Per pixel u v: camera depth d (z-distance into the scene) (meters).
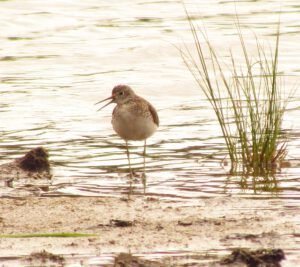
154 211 12.35
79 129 18.42
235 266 9.88
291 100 19.88
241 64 23.48
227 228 11.35
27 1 31.44
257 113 15.82
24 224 11.66
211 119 18.84
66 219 11.90
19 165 15.30
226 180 14.52
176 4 31.67
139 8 31.23
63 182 14.51
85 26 28.75
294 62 23.61
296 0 32.38
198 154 16.38
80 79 22.73
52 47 26.30
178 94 21.17
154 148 16.92
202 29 27.61
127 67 23.95
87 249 10.53
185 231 11.23
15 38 27.53
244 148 15.80
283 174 14.87
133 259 9.94
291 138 17.12
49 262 10.05
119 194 13.65
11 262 10.07
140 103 15.57
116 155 16.50
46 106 20.23
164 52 25.19
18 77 23.06
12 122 18.89
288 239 10.84
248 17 29.39
